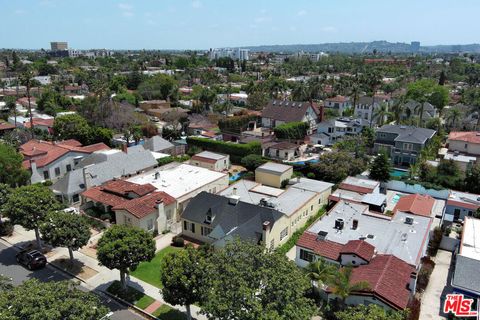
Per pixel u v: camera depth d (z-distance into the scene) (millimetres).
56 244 36062
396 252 35375
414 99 118625
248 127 104125
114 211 46562
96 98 94312
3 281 24828
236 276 22438
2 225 46375
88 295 23234
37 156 62781
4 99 132500
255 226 39812
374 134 84375
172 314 31484
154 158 67000
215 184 56500
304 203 47906
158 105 131625
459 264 33250
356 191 54312
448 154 74000
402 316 26312
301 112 101312
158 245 43438
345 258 34281
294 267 24969
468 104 120062
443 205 54938
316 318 30641
